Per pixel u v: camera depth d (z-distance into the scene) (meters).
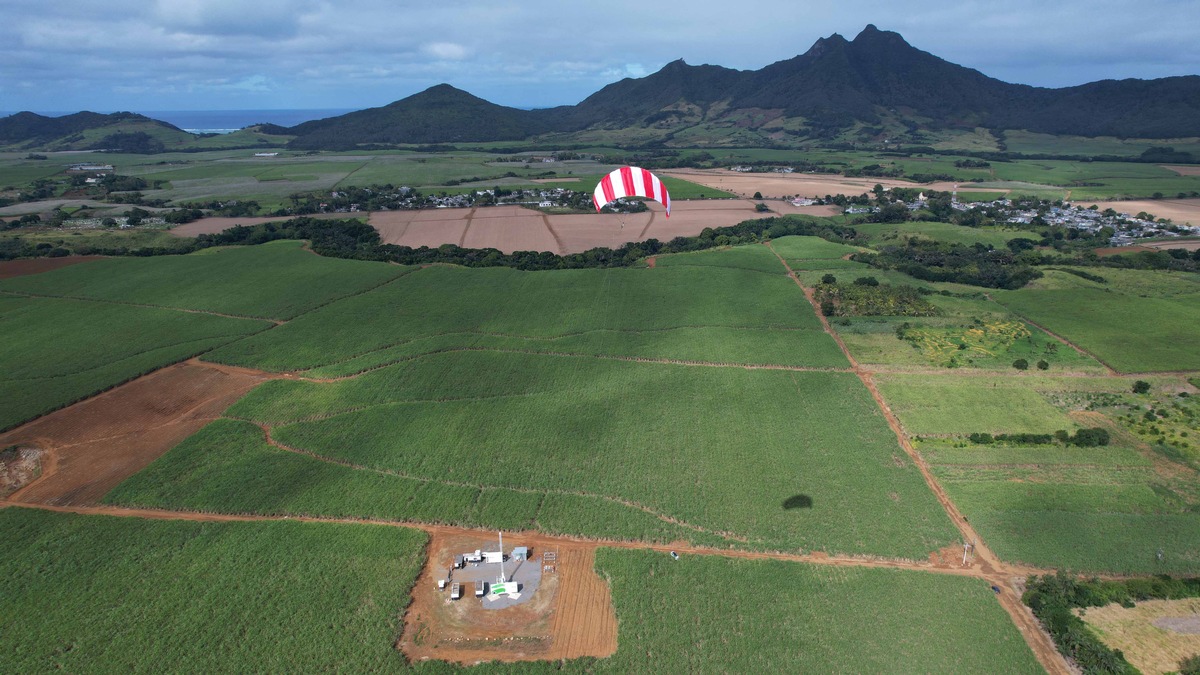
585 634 48.22
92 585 52.03
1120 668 44.19
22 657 45.66
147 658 45.53
